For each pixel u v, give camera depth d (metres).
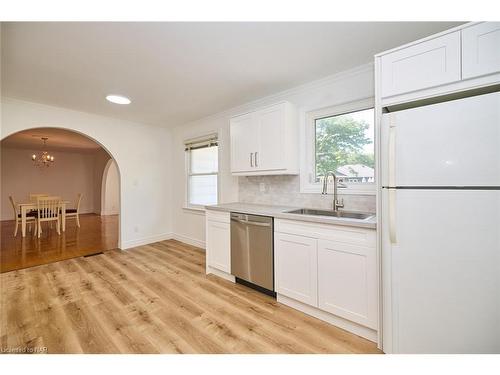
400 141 1.43
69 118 3.45
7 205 7.35
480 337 1.24
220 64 2.17
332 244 1.83
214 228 2.86
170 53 1.97
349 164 2.45
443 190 1.31
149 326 1.87
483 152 1.20
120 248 4.02
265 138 2.67
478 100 1.21
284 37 1.77
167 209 4.71
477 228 1.23
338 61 2.14
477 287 1.24
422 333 1.39
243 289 2.52
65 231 5.52
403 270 1.44
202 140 4.05
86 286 2.57
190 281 2.72
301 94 2.68
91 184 9.08
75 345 1.65
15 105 2.97
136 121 4.16
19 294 2.38
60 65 2.14
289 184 2.84
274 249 2.24
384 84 1.56
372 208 2.23
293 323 1.92
